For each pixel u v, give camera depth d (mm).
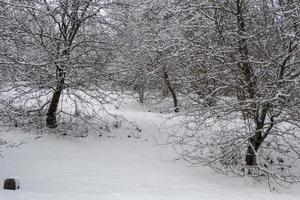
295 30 11734
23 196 8125
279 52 12133
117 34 16422
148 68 17781
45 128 15320
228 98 12695
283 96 11297
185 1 12477
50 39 15305
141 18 15805
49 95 16984
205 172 12438
